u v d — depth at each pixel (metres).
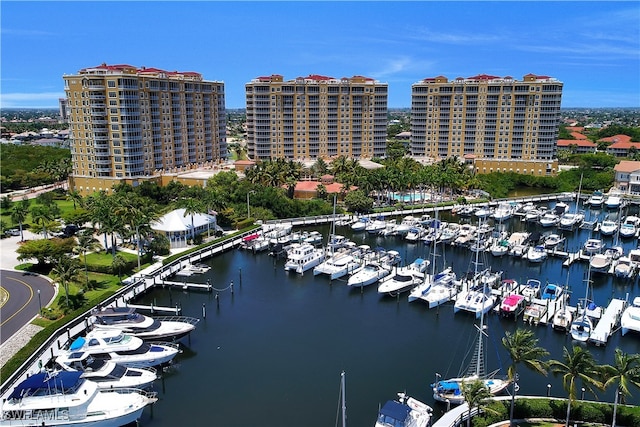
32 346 56.44
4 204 135.00
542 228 126.44
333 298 80.19
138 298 78.75
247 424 47.84
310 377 56.22
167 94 162.75
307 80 199.38
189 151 179.62
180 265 91.69
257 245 104.19
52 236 107.06
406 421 43.97
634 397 51.38
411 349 62.84
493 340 64.88
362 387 54.06
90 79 142.75
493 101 196.75
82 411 45.28
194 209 106.19
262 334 67.19
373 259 94.62
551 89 186.12
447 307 76.00
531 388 53.09
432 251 106.38
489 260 99.69
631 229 115.69
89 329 63.97
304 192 152.25
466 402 46.47
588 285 78.94
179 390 53.62
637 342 63.28
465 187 155.25
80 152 151.50
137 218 90.81
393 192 157.00
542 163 191.00
